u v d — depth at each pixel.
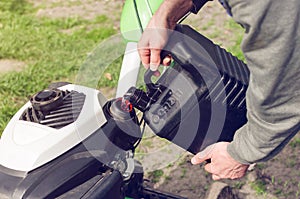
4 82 4.23
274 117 1.70
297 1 1.47
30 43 4.86
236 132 1.99
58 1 5.75
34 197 1.89
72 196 1.95
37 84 4.26
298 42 1.51
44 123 2.07
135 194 2.44
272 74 1.57
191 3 2.18
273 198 3.19
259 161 1.90
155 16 2.11
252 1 1.50
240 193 3.23
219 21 5.25
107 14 5.48
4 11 5.49
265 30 1.51
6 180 1.94
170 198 2.58
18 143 2.01
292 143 3.62
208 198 3.05
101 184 2.00
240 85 2.10
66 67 4.48
